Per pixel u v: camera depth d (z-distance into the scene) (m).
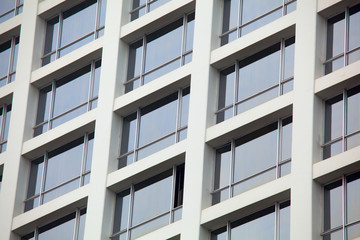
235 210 105.56
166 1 121.50
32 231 121.00
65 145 122.69
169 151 112.38
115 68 120.06
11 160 124.31
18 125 125.69
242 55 112.38
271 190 104.06
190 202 108.50
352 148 101.56
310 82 105.81
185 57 117.00
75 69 125.44
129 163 115.75
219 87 113.12
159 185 113.19
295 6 111.50
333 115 104.75
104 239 113.12
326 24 108.38
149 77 118.62
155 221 111.62
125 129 118.00
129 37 121.31
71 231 117.69
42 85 127.38
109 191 115.25
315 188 102.06
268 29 110.75
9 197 122.44
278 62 110.31
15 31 132.88
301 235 100.38
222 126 109.94
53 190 121.06
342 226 100.12
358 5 107.12
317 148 103.62
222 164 109.75
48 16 130.62
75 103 123.75
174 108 115.56
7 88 129.00
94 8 127.44
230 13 115.94
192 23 118.25
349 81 103.88
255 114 108.25
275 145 107.19
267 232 104.31
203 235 107.00
